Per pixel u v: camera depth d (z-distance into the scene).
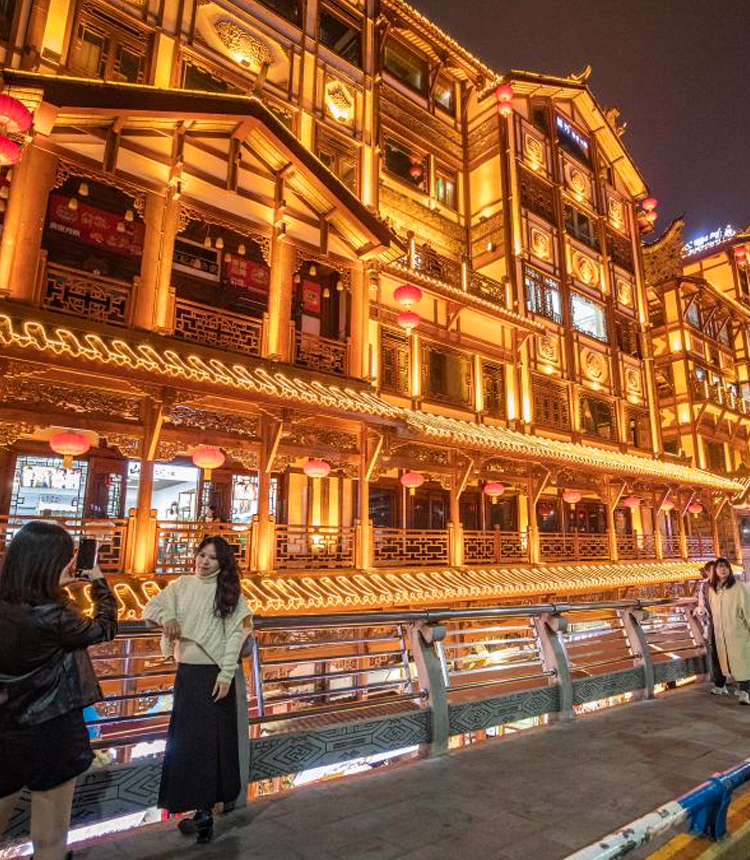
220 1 15.20
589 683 7.35
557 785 4.63
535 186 22.84
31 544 2.91
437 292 16.70
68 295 12.06
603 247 25.47
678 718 6.84
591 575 17.45
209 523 11.40
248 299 15.00
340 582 12.41
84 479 12.47
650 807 4.19
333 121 17.41
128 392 10.72
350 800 4.31
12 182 10.09
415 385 16.95
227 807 4.11
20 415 9.73
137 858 3.42
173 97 11.12
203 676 3.81
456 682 14.40
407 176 20.58
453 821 3.95
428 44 21.19
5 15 11.73
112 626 3.16
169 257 11.57
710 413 30.73
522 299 20.88
